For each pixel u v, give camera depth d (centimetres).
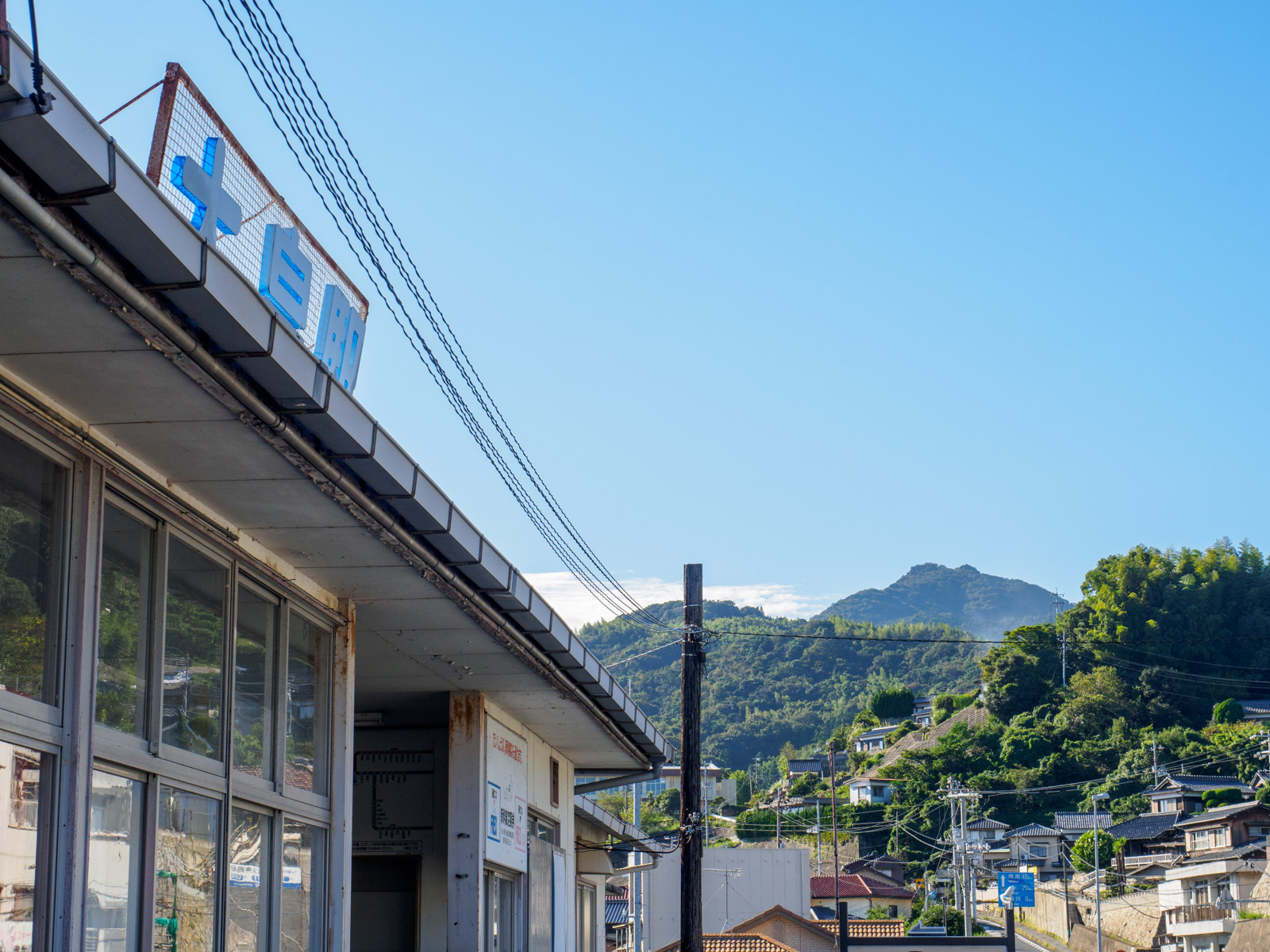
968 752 9988
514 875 1438
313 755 880
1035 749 9744
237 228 682
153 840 634
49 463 577
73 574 582
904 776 9994
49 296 469
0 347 511
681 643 1584
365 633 1020
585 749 1655
